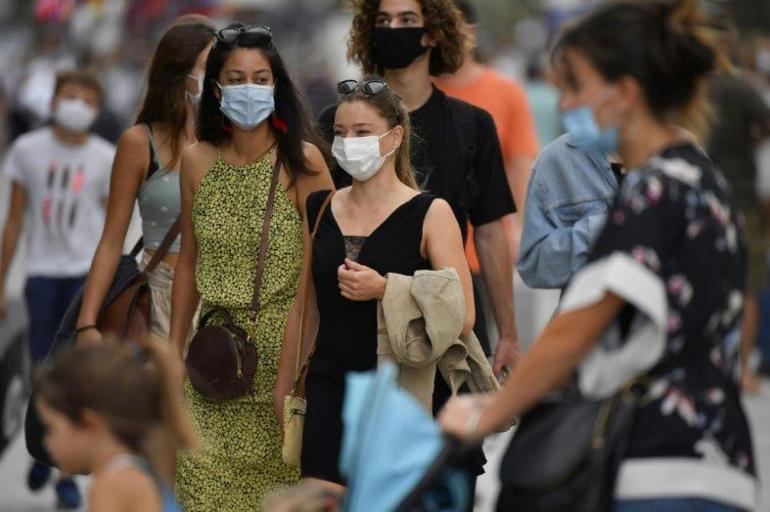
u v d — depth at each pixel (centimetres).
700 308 1088
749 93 3128
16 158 2595
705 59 1122
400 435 1095
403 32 1850
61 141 2589
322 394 1617
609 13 1126
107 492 1091
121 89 7012
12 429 2378
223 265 1755
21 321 2578
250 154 1761
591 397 1113
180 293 1814
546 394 1113
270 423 1747
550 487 1095
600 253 1088
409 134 1669
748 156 3156
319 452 1609
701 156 1127
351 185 1730
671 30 1115
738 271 1118
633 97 1123
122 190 1903
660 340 1077
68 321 1878
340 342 1606
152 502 1096
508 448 1137
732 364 1120
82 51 6525
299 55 10188
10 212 2611
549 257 1694
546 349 1085
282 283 1734
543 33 12331
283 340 1714
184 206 1805
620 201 1097
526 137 2370
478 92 2338
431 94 1881
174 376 1122
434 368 1591
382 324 1580
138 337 1841
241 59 1717
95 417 1095
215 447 1748
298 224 1747
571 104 1138
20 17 10356
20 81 6612
